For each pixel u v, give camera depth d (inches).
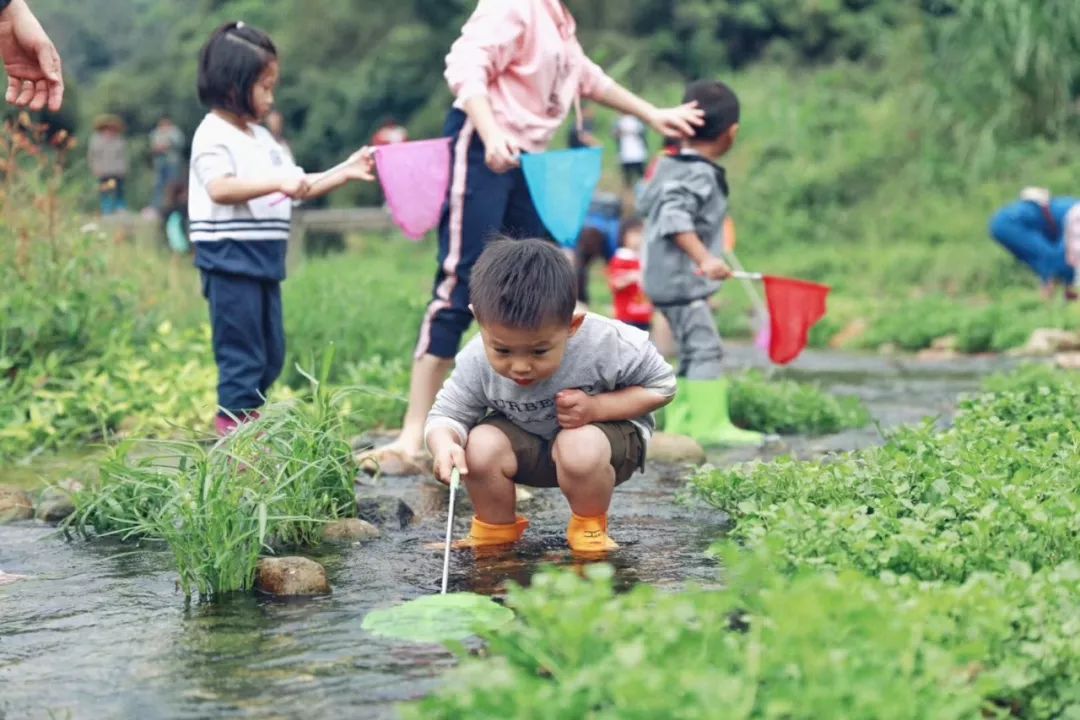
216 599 152.8
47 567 169.5
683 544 176.6
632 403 174.1
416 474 230.5
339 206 1173.1
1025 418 230.5
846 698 95.0
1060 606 120.9
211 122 233.8
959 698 101.5
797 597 101.4
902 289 684.7
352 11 1262.3
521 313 156.9
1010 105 799.1
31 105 189.3
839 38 1196.5
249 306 235.0
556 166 229.0
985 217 778.8
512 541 180.9
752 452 262.7
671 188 275.7
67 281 313.7
